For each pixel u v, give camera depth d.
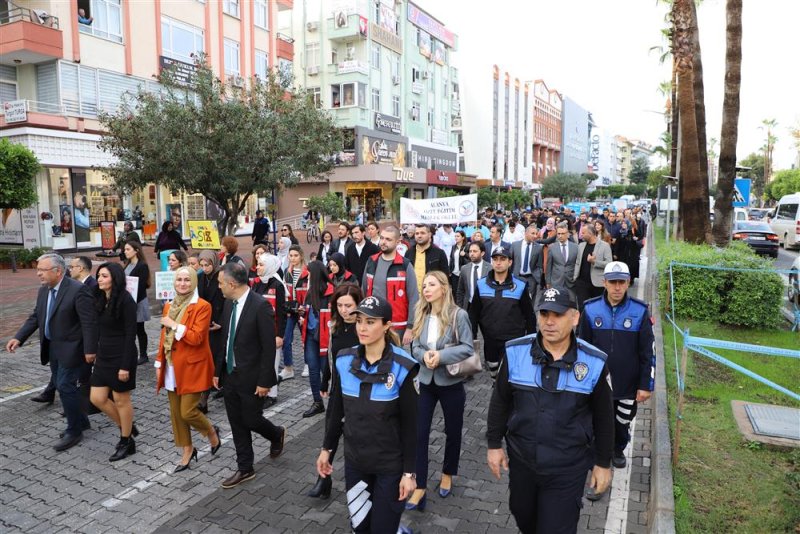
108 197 26.00
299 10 41.41
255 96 16.86
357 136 39.44
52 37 22.33
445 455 4.88
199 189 15.74
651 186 94.19
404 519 4.51
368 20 40.91
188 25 28.45
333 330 5.25
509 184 75.00
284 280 8.34
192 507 4.76
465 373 4.64
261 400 5.17
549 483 3.14
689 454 5.27
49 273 5.89
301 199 41.66
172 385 5.32
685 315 10.87
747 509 4.35
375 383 3.41
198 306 5.26
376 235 10.82
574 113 115.62
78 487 5.12
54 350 5.91
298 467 5.48
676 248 12.73
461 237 11.39
